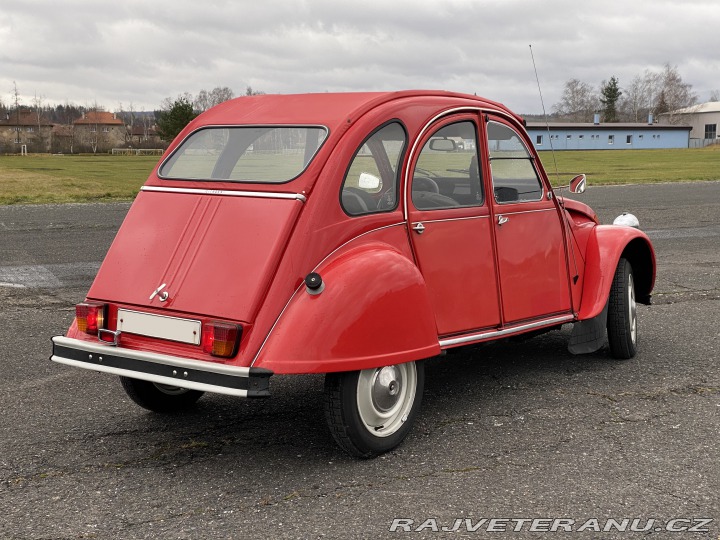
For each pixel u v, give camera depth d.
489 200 4.98
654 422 4.76
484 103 5.16
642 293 6.58
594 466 4.12
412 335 4.23
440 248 4.67
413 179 4.58
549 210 5.45
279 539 3.37
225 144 4.59
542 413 4.95
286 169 4.30
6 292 8.59
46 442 4.54
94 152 109.50
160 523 3.54
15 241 12.16
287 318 3.90
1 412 5.03
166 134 90.50
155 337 4.15
